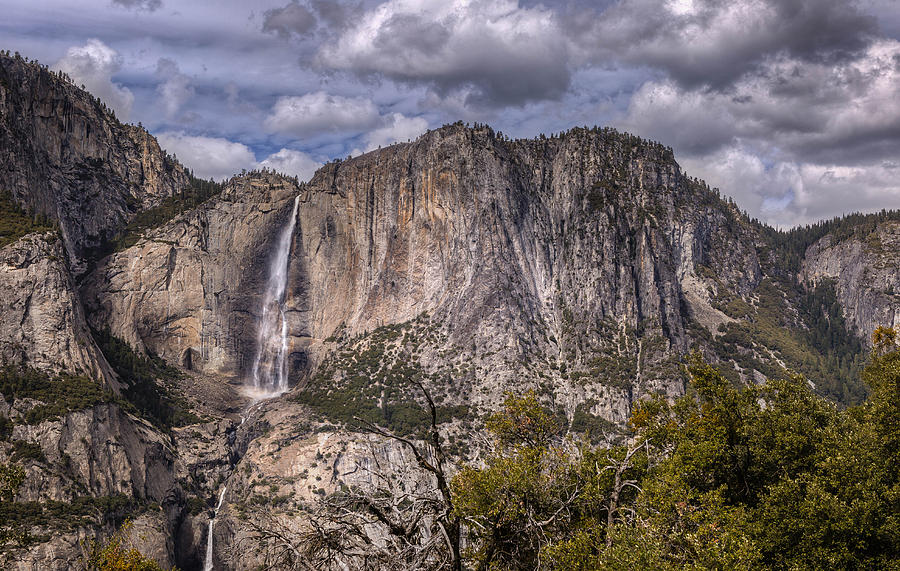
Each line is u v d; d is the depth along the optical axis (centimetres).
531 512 4569
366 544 3759
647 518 5056
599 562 4669
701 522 5184
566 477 5547
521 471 4984
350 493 3944
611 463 5981
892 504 5584
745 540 4822
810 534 5469
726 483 6203
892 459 6112
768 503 5731
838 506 5450
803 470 6194
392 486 4075
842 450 6106
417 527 3959
